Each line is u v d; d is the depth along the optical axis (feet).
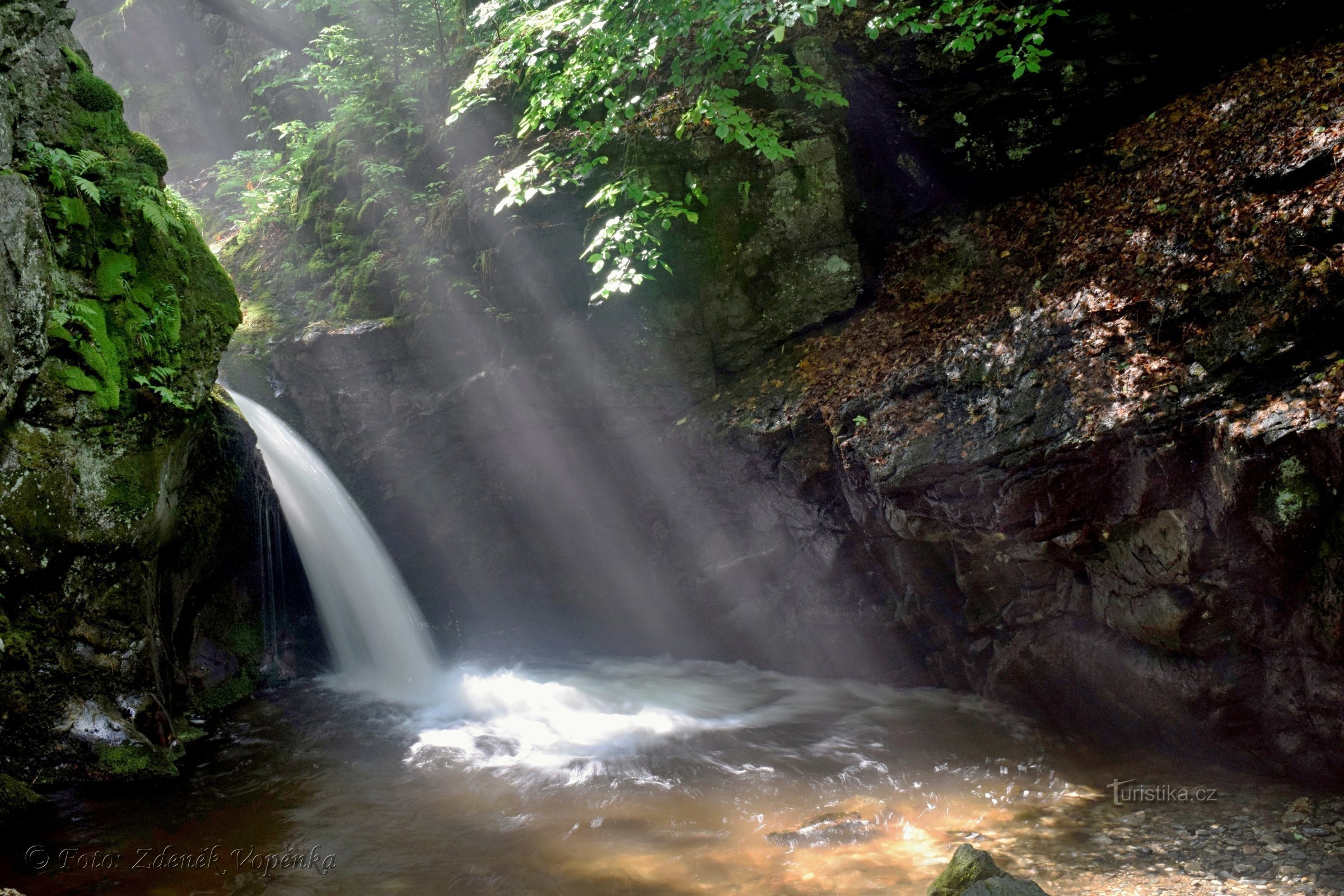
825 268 24.27
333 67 36.35
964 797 17.57
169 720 20.58
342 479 29.58
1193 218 18.95
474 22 28.53
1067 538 18.24
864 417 20.89
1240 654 17.04
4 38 18.20
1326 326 15.89
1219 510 16.08
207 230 40.93
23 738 18.29
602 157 23.06
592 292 25.63
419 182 30.19
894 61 25.03
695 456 24.88
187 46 48.44
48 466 18.25
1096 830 15.56
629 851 15.85
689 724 22.50
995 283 22.54
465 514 30.22
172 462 20.93
